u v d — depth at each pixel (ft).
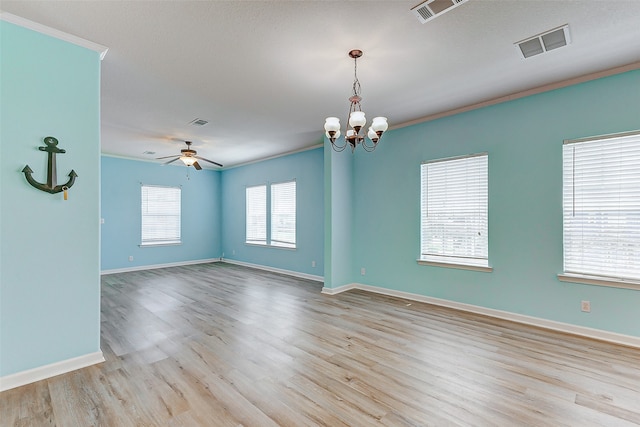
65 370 7.79
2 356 6.98
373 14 6.85
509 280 11.80
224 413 6.32
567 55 8.72
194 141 18.13
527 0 6.46
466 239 13.03
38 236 7.41
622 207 9.62
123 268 22.63
